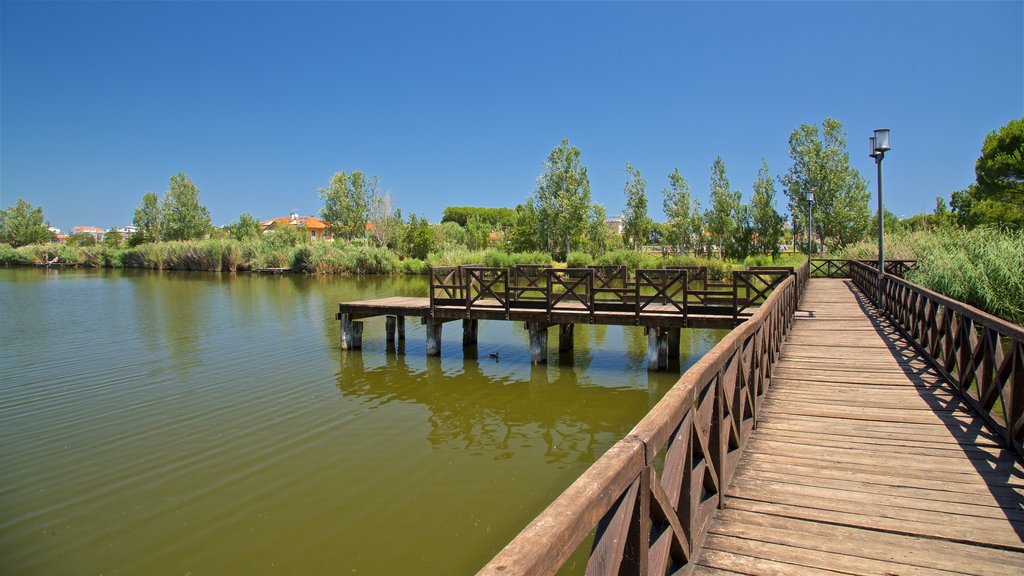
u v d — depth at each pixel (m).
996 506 3.28
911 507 3.29
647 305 12.00
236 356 12.33
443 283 12.98
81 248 51.69
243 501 5.67
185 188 57.22
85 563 4.65
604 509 1.47
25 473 6.32
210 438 7.39
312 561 4.66
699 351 12.87
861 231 34.12
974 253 11.17
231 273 40.75
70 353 12.60
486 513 5.43
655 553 2.13
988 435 4.45
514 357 12.32
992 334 4.63
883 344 8.09
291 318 17.81
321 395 9.41
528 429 7.82
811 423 4.84
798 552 2.82
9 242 64.69
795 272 11.08
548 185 38.56
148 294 25.08
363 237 52.75
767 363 5.90
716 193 37.84
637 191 39.53
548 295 11.55
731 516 3.21
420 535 5.04
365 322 17.27
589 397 9.33
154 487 5.98
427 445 7.20
